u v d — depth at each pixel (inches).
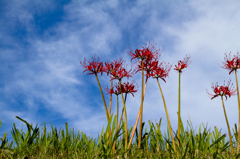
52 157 49.6
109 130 51.4
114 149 51.6
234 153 50.2
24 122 52.2
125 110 52.9
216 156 46.1
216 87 52.6
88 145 52.4
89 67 50.9
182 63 50.8
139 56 52.4
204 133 50.6
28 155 49.6
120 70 53.2
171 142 50.1
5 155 49.4
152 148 52.4
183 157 44.9
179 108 50.5
